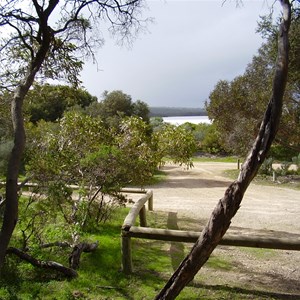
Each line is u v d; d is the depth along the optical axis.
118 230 6.67
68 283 4.07
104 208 7.31
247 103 16.77
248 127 16.77
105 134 7.41
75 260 4.55
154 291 4.05
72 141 7.01
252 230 7.45
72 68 4.45
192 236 4.45
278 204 11.10
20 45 4.12
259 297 4.01
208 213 9.21
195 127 37.81
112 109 25.02
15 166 3.07
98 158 6.05
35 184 5.94
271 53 14.36
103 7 4.12
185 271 2.88
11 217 3.00
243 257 5.55
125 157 6.37
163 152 8.05
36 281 4.07
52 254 4.84
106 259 4.98
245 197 12.72
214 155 32.25
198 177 19.08
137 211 5.88
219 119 18.09
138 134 7.54
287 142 16.42
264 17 12.54
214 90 17.88
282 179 17.73
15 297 3.57
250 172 2.77
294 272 4.93
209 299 3.91
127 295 3.94
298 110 15.64
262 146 2.78
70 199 5.20
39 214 5.05
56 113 15.16
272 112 2.78
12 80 4.34
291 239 4.24
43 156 5.68
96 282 4.20
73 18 4.09
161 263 5.03
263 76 16.45
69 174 5.96
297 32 9.11
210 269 4.94
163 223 7.82
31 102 4.99
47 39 3.64
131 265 4.61
